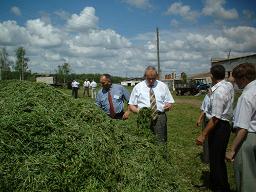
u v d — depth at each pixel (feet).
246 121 7.19
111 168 7.72
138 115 10.52
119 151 8.34
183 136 20.04
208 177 11.82
